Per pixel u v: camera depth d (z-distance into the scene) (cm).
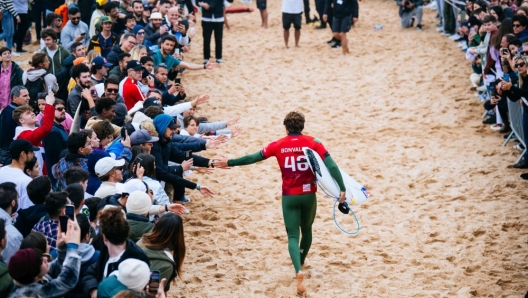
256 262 1199
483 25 1842
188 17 2539
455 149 1694
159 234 845
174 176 1177
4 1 2252
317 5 2903
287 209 1098
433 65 2328
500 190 1465
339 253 1230
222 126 1480
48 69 1725
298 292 1091
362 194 1141
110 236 779
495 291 1096
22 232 916
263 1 2930
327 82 2236
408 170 1591
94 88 1405
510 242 1251
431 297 1078
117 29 2136
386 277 1146
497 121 1794
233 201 1452
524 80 1512
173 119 1208
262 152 1111
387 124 1878
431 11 3173
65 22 2264
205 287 1111
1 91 1569
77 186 914
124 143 1166
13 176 1043
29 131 1189
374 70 2323
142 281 736
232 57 2534
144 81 1530
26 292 740
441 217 1358
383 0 3441
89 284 792
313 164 1074
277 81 2259
